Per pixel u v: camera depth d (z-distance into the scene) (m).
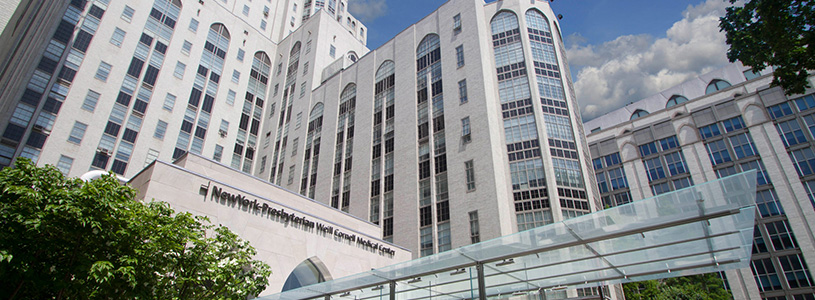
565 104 39.56
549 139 37.03
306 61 62.47
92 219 10.98
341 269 27.05
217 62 56.78
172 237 13.36
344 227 28.42
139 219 12.51
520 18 43.28
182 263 14.15
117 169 42.44
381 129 46.28
